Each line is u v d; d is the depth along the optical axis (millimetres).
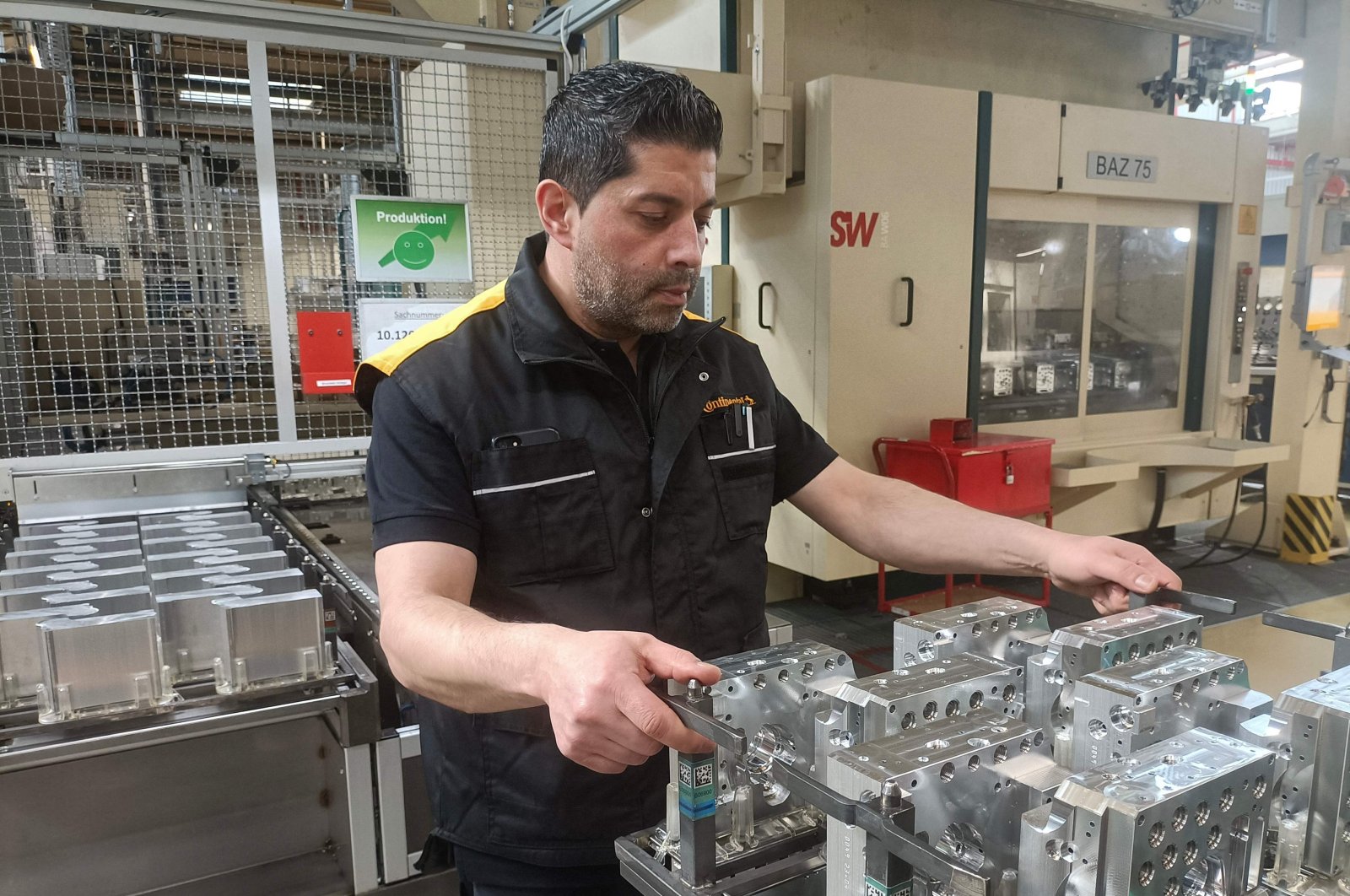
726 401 1159
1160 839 561
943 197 3828
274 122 2191
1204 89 4750
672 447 1085
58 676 1242
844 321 3689
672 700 674
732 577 1141
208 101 2279
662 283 911
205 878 1543
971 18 4430
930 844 625
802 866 739
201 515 2104
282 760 1586
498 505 1016
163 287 2182
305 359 2258
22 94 2090
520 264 1106
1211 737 660
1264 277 7824
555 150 920
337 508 2682
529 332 1037
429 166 2334
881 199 3691
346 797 1488
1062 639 821
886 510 1190
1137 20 4250
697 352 1166
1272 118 8969
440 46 2307
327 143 2266
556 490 1034
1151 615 888
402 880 1505
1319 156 4477
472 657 758
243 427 2305
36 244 2107
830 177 3572
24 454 2143
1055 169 4117
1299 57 4785
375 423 1025
